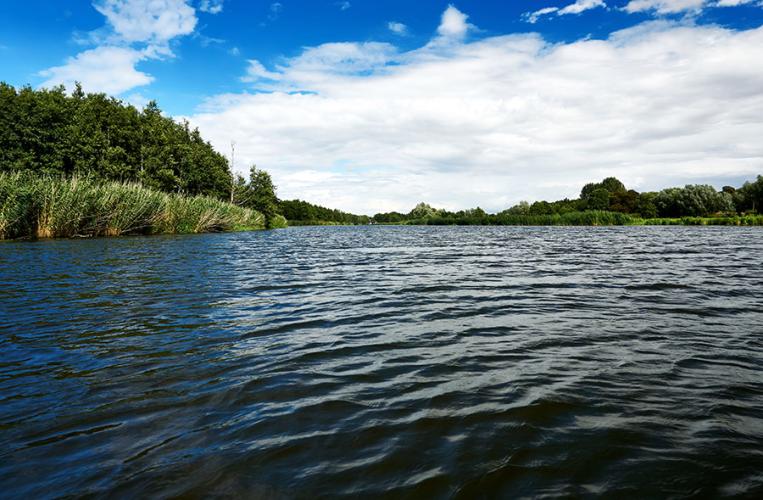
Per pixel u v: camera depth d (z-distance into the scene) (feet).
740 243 64.54
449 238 92.02
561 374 11.94
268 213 179.32
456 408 9.89
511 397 10.44
